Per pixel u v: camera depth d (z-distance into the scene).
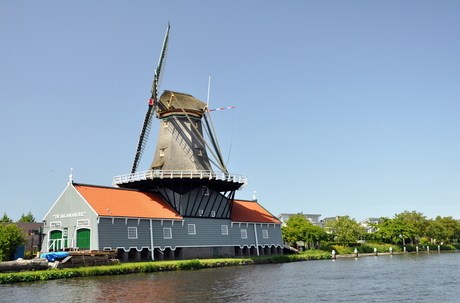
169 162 53.25
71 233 44.03
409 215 106.81
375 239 98.31
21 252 41.94
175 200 50.91
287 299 23.94
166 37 55.50
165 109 54.59
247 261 50.69
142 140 55.31
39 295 24.30
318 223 136.75
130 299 23.31
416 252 90.88
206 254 51.75
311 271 40.47
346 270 41.88
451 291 27.08
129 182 51.66
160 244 46.75
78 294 24.70
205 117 55.84
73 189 45.03
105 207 43.75
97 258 38.00
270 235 62.94
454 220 117.81
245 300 23.52
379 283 30.97
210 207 54.12
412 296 25.12
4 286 27.84
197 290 26.75
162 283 29.89
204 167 53.91
